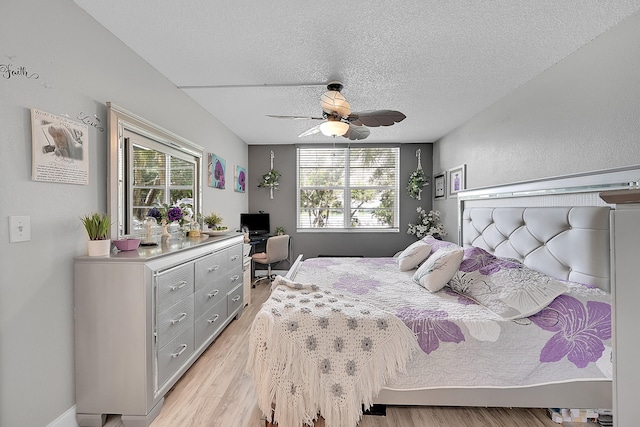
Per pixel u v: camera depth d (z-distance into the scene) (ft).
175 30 6.50
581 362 5.52
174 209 8.61
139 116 7.41
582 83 6.95
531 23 6.14
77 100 5.73
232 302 10.39
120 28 6.43
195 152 10.43
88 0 5.55
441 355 5.63
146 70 7.88
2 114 4.45
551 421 5.79
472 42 6.87
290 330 5.51
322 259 12.32
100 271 5.63
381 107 11.10
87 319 5.66
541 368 5.57
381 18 6.04
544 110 8.19
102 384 5.66
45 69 5.08
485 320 5.76
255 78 8.81
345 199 18.04
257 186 17.99
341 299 6.65
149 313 5.75
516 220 8.68
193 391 6.79
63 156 5.40
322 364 5.42
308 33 6.58
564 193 7.37
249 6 5.71
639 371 2.54
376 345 5.51
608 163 6.30
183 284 7.04
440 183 16.05
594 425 5.65
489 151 11.01
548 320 5.68
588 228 6.35
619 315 2.66
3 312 4.49
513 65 7.91
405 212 17.66
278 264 18.12
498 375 5.60
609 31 6.26
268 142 17.39
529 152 8.80
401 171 17.62
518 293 6.02
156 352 5.98
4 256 4.50
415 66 8.03
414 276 8.68
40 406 5.04
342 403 5.29
